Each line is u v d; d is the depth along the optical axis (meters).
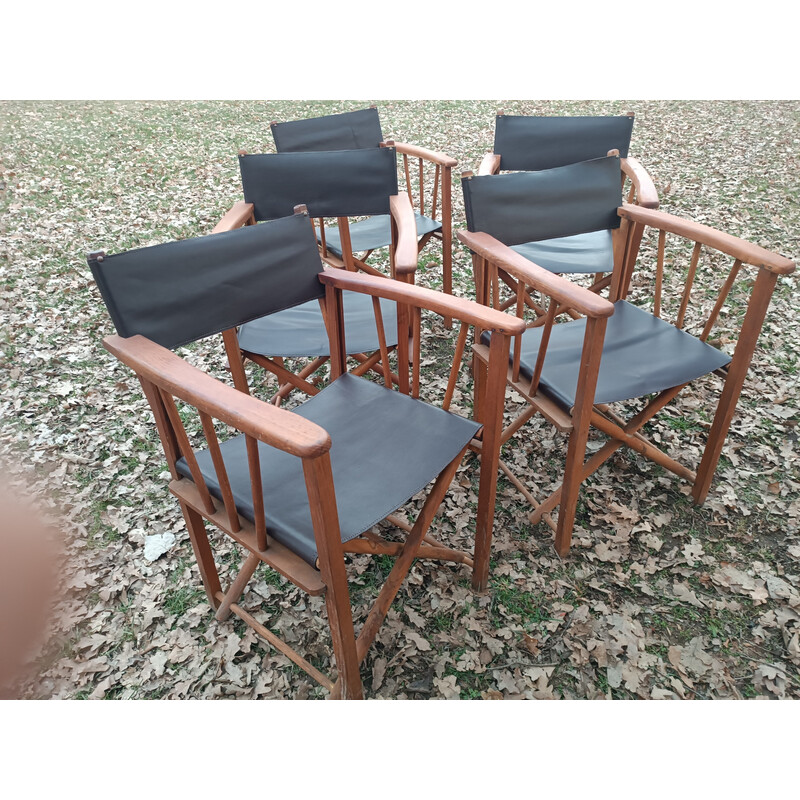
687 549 1.69
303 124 2.47
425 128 5.61
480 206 1.65
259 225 1.45
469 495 1.90
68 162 4.76
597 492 1.88
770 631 1.50
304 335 1.85
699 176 4.18
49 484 1.95
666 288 2.90
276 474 1.31
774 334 2.53
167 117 6.02
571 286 1.37
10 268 3.20
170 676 1.46
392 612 1.58
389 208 2.02
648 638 1.50
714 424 1.67
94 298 2.96
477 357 1.75
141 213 3.91
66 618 1.56
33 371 2.47
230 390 1.05
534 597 1.60
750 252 1.46
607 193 1.80
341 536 1.13
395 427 1.42
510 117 2.37
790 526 1.73
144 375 1.15
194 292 1.35
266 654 1.50
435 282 3.10
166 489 1.95
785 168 4.21
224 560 1.73
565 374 1.58
